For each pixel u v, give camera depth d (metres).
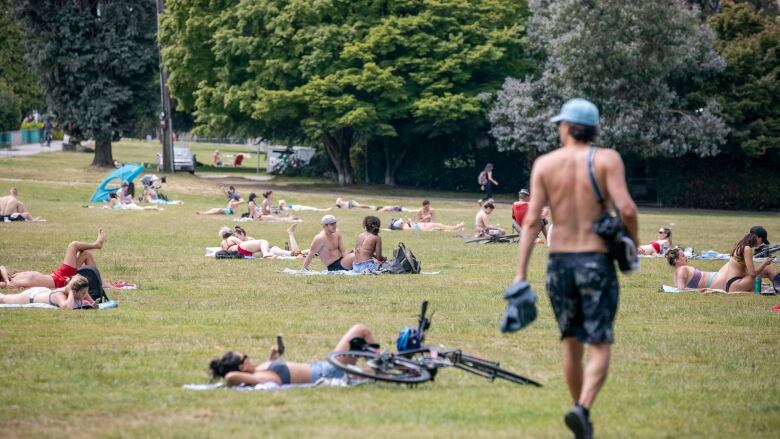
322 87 161.00
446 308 45.31
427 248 78.75
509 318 21.39
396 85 160.25
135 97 181.25
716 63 154.38
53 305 43.81
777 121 157.62
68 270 47.25
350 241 83.62
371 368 27.66
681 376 30.12
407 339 27.94
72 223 96.94
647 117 152.75
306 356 32.22
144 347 33.75
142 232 88.19
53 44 172.88
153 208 122.75
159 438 21.28
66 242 76.50
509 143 169.38
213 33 175.25
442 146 182.50
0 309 42.34
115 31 174.50
